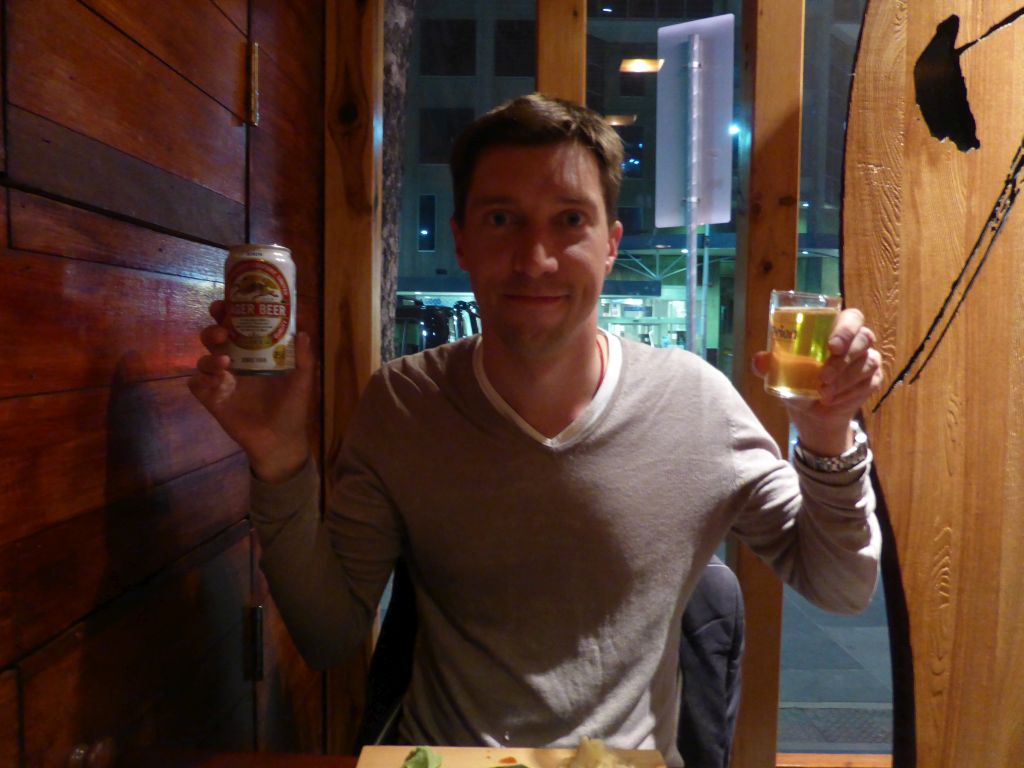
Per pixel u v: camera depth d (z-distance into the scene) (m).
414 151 9.99
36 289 0.71
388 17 1.96
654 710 1.11
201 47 1.05
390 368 1.22
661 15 8.42
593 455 1.10
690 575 1.14
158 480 0.96
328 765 0.98
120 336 0.86
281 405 0.96
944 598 1.57
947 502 1.57
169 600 0.99
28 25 0.68
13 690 0.68
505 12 9.75
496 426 1.11
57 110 0.73
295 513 1.00
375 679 1.18
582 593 1.09
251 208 1.25
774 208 1.62
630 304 8.13
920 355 1.57
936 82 1.57
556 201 0.98
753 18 1.62
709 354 7.49
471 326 4.39
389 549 1.18
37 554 0.72
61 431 0.76
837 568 1.05
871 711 2.62
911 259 1.57
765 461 1.18
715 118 1.95
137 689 0.91
